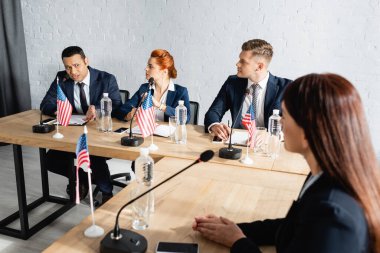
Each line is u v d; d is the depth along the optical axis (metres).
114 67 3.97
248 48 2.47
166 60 2.68
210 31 3.60
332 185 0.85
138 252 1.14
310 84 0.87
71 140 2.19
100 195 3.01
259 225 1.27
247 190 1.60
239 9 3.47
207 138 2.30
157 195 1.54
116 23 3.83
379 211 0.82
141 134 2.32
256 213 1.41
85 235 1.25
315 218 0.82
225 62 3.65
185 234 1.27
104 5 3.82
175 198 1.52
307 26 3.36
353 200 0.82
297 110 0.87
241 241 1.15
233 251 1.13
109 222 1.34
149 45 3.81
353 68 3.35
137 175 1.58
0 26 3.91
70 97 2.92
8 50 4.01
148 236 1.26
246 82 2.67
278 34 3.44
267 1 3.39
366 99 3.38
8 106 4.16
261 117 2.63
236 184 1.66
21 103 4.19
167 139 2.26
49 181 3.23
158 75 2.70
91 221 1.34
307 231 0.82
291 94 0.90
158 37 3.76
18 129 2.40
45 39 4.08
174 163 1.89
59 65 4.13
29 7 4.03
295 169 1.84
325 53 3.38
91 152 2.12
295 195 1.57
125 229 1.25
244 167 1.87
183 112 2.54
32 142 2.22
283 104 0.93
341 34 3.30
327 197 0.82
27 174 3.35
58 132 2.33
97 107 2.84
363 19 3.22
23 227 2.39
